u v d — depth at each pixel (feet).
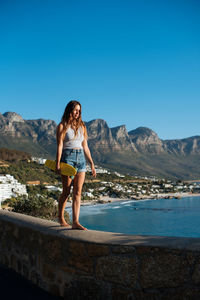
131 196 528.63
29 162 574.56
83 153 11.57
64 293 9.76
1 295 10.28
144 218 257.75
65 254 9.79
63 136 11.28
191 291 7.24
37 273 11.07
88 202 424.46
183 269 7.39
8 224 13.46
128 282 8.21
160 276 7.71
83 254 9.22
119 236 9.14
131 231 195.00
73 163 11.22
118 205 385.91
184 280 7.36
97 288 8.83
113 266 8.52
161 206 369.09
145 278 7.93
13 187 270.46
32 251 11.44
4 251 13.78
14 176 425.28
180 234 180.86
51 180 475.31
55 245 10.20
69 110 11.37
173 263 7.54
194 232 187.73
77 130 11.44
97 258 8.88
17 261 12.57
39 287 10.92
